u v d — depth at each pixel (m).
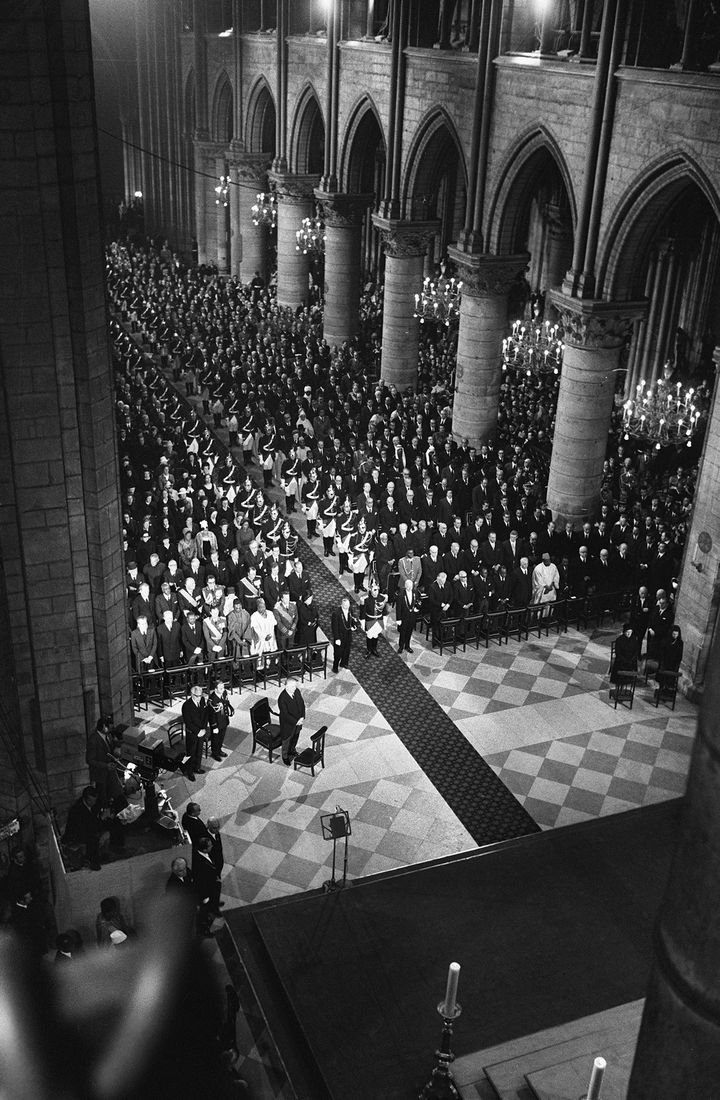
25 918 13.73
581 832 17.48
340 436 33.00
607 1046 12.74
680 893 2.93
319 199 41.16
